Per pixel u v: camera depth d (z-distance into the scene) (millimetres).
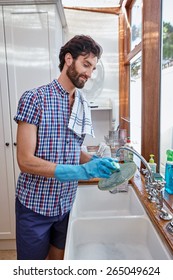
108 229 1169
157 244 975
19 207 1154
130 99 2816
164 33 1501
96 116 2990
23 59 2072
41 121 1016
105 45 2887
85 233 1172
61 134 1075
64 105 1081
